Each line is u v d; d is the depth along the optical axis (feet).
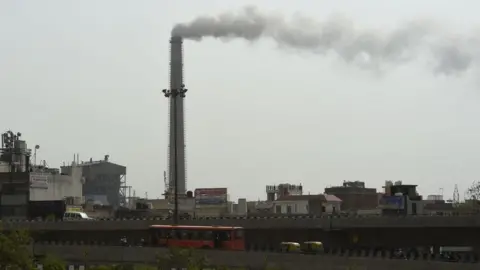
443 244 332.39
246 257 298.97
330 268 276.41
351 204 625.00
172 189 635.25
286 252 305.53
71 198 576.61
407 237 340.80
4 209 538.47
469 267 244.83
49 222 410.93
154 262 322.55
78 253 346.95
